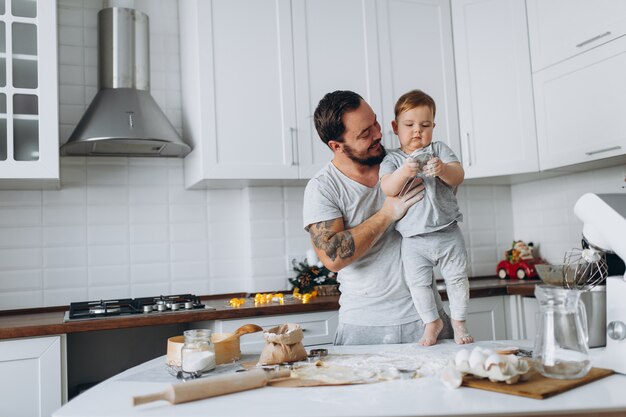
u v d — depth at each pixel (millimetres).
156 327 2896
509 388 1045
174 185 3031
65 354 2193
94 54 2926
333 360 1350
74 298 2801
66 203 2824
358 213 1740
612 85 2566
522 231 3635
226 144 2717
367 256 1709
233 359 1396
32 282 2740
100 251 2863
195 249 3037
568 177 3281
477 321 2879
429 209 1641
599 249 1431
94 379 2783
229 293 3076
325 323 2588
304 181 2959
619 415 1014
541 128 2955
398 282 1698
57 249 2791
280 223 3125
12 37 2451
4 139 2400
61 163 2828
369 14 3023
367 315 1708
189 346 1293
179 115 3084
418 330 1688
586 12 2688
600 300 1377
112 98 2717
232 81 2748
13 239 2725
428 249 1655
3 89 2395
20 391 2107
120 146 2727
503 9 3078
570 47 2771
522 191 3631
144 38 2863
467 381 1102
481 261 3580
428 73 3121
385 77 3023
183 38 3033
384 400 1015
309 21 2906
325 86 2910
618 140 2541
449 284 1688
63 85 2857
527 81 3010
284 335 1338
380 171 1732
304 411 964
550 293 1146
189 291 3008
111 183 2914
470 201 3592
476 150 3100
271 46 2828
